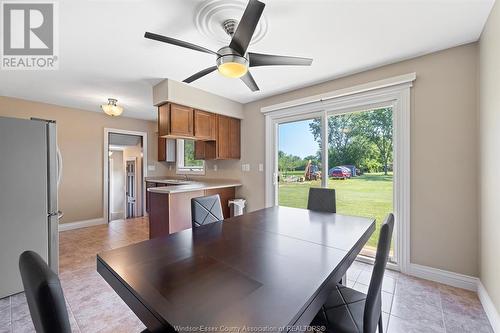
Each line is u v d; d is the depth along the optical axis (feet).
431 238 7.31
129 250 4.23
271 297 2.70
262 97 12.00
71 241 11.63
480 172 6.33
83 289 6.95
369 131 9.06
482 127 6.13
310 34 6.24
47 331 1.90
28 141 6.77
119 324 5.43
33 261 2.30
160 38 5.01
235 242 4.65
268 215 7.07
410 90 7.68
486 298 5.74
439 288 6.84
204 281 3.08
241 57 5.37
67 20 5.59
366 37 6.40
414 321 5.50
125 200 20.84
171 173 18.75
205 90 10.85
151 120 18.01
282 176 11.58
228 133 12.67
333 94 9.24
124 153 21.45
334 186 9.89
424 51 7.19
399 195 7.93
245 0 4.91
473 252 6.64
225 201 12.73
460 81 6.84
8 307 6.07
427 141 7.37
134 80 9.50
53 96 11.63
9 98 11.81
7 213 6.43
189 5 5.10
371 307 3.22
